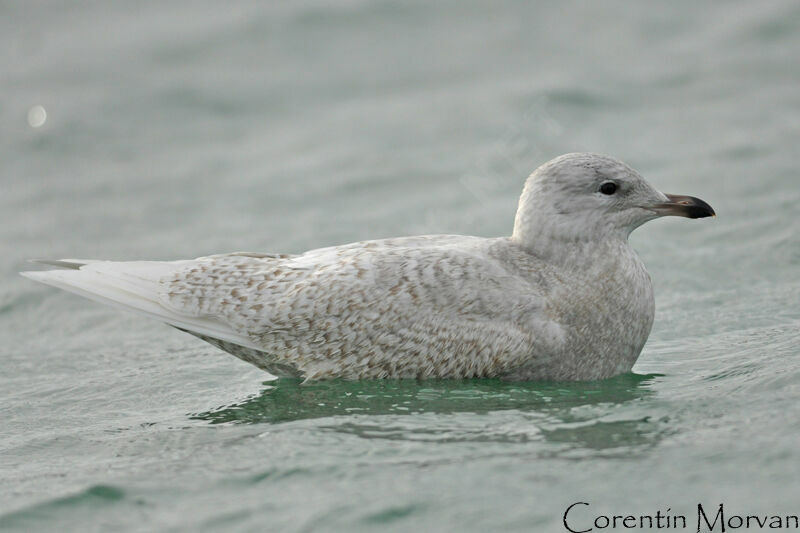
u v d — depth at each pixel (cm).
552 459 942
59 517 891
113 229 1925
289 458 982
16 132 2364
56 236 1905
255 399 1203
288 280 1216
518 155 2152
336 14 2922
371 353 1197
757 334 1309
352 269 1194
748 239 1677
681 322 1398
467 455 964
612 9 2923
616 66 2588
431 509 861
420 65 2662
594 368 1214
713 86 2436
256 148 2295
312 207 1984
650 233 1780
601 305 1206
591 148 2153
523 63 2641
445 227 1845
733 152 2061
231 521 863
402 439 1017
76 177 2181
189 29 2878
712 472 888
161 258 1775
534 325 1187
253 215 1958
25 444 1103
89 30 2898
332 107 2481
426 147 2234
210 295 1230
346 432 1047
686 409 1059
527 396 1152
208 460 1001
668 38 2738
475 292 1184
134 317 1605
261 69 2658
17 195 2098
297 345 1213
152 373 1343
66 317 1606
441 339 1182
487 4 2972
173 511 890
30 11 3003
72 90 2553
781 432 957
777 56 2569
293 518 861
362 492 896
